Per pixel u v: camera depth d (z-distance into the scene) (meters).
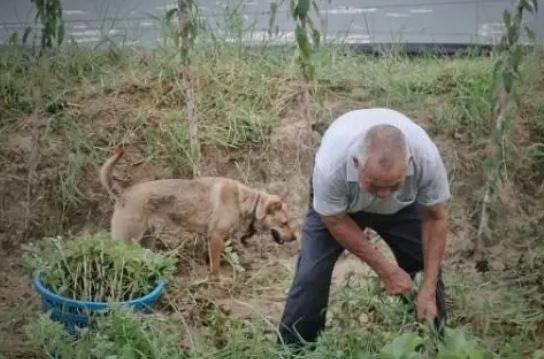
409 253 5.17
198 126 6.69
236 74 6.98
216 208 6.05
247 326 5.53
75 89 6.86
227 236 6.41
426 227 4.93
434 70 7.12
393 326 5.30
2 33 7.80
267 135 6.70
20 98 6.77
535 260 6.03
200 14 7.75
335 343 5.09
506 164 6.65
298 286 5.11
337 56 7.21
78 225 6.46
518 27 6.02
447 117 6.76
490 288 5.93
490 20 8.20
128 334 5.02
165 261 5.59
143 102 6.82
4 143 6.56
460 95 6.86
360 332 5.17
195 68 6.95
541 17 8.08
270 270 6.25
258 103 6.86
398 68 7.18
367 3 8.62
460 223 6.43
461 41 7.81
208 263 6.31
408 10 8.48
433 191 4.76
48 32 6.39
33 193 6.46
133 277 5.48
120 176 6.52
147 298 5.38
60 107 6.77
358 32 7.93
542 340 5.53
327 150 4.73
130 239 5.95
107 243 5.59
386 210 4.94
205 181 6.11
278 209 6.16
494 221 6.41
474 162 6.64
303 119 6.77
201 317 5.72
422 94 6.95
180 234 6.37
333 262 5.10
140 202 5.95
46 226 6.43
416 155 4.67
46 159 6.53
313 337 5.23
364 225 5.09
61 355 5.13
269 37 7.21
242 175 6.60
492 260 6.15
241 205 6.13
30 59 6.95
